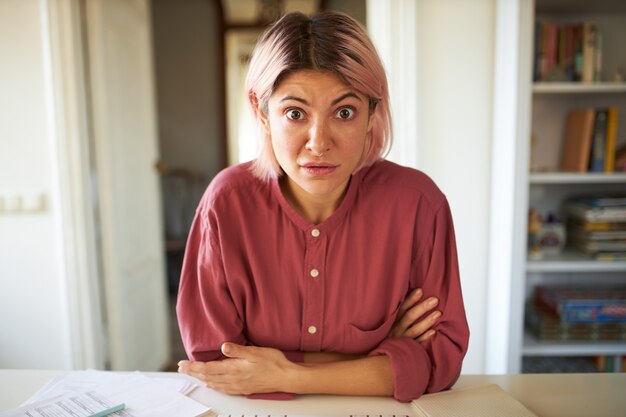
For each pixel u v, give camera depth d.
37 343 2.08
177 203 4.08
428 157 1.90
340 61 0.66
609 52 1.87
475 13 1.83
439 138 1.89
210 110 4.07
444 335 0.85
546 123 1.93
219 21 3.94
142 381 0.85
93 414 0.73
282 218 0.84
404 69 1.83
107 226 2.07
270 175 0.84
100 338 2.08
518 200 1.66
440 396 0.79
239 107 4.03
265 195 0.85
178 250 3.90
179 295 0.89
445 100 1.88
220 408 0.77
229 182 0.86
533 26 1.63
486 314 1.94
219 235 0.85
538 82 1.74
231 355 0.81
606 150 1.74
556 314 1.80
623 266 1.69
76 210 1.97
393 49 1.83
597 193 1.95
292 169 0.71
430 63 1.86
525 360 1.87
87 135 2.01
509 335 1.70
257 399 0.80
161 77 4.05
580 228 1.83
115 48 2.18
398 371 0.78
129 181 2.31
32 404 0.76
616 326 1.76
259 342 0.89
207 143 4.10
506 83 1.71
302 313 0.85
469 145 1.89
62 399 0.78
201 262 0.87
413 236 0.86
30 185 2.00
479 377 0.89
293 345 0.88
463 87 1.87
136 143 2.40
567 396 0.81
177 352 2.87
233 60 3.98
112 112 2.13
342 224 0.84
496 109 1.81
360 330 0.85
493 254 1.85
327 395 0.82
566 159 1.88
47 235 2.03
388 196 0.85
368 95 0.70
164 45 4.02
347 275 0.84
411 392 0.78
